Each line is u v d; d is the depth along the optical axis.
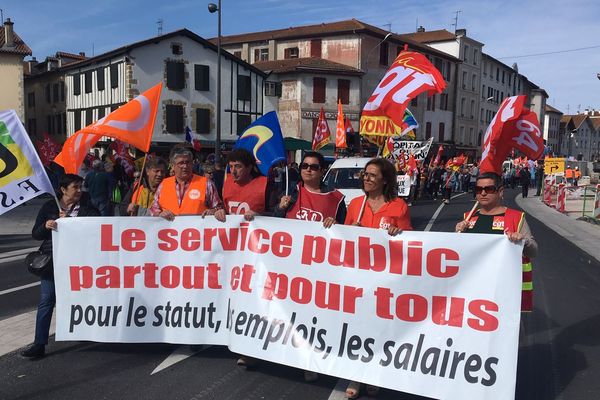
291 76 35.62
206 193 4.61
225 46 46.03
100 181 10.66
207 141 30.44
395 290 3.61
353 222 4.01
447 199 21.34
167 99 28.89
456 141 51.81
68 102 33.69
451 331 3.45
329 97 35.97
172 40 28.73
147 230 4.33
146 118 4.92
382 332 3.65
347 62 37.94
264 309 4.04
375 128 6.59
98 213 4.66
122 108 4.83
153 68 28.25
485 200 3.73
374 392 3.77
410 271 3.57
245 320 4.11
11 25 28.80
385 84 6.48
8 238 10.99
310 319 3.88
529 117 4.19
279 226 4.02
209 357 4.47
